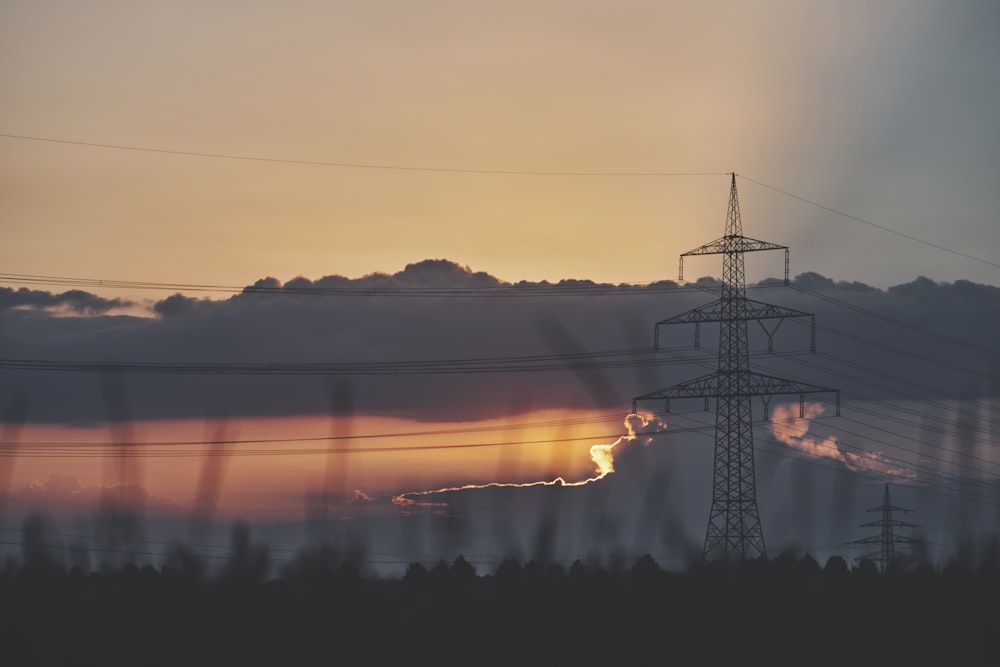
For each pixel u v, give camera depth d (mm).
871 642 192250
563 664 177000
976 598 186500
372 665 166750
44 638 160375
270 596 171250
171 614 164500
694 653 184250
